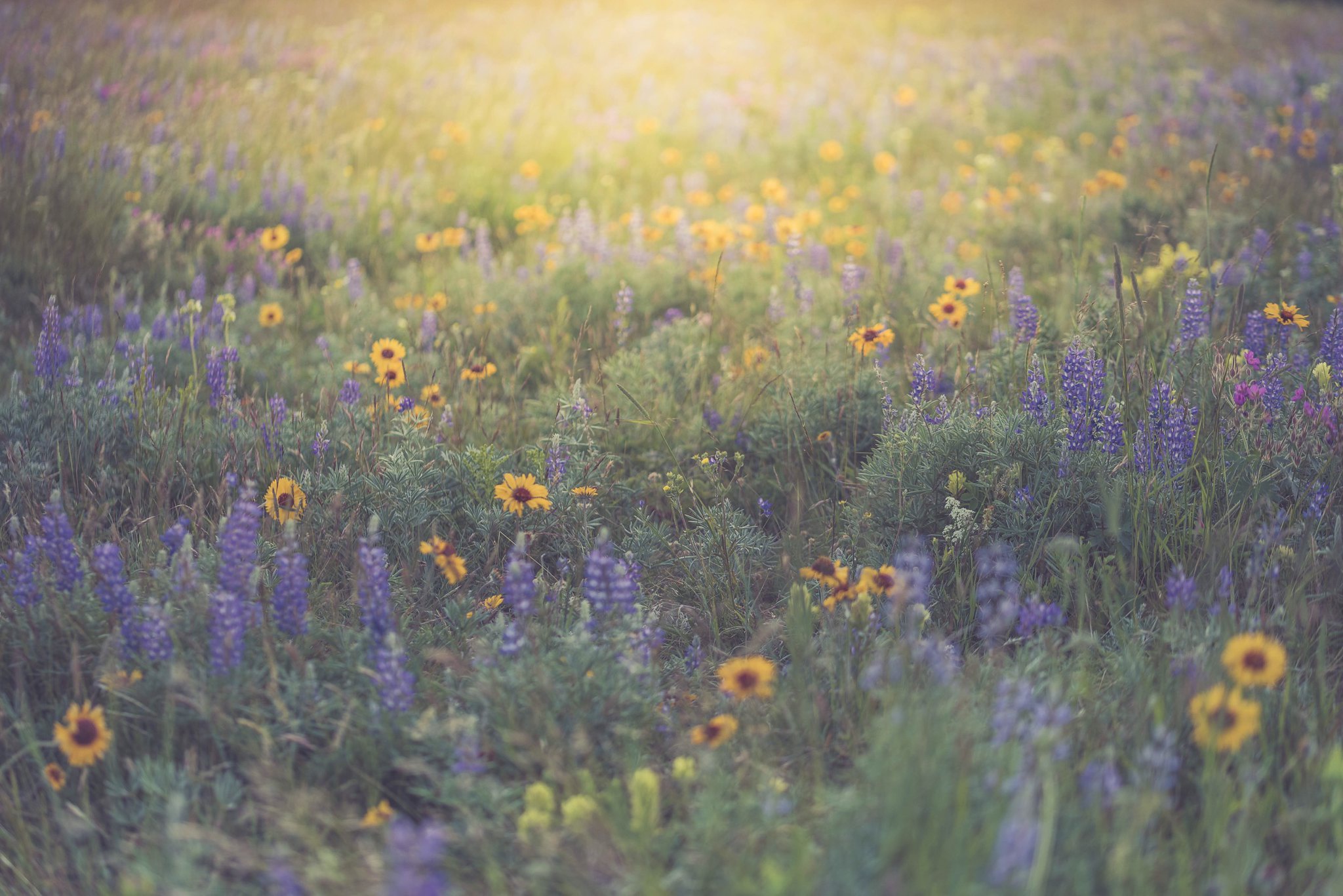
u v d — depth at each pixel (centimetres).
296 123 930
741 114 1126
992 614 306
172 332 498
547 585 329
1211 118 984
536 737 254
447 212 796
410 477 354
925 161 990
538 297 583
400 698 254
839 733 260
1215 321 452
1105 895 199
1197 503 337
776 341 465
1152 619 304
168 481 361
